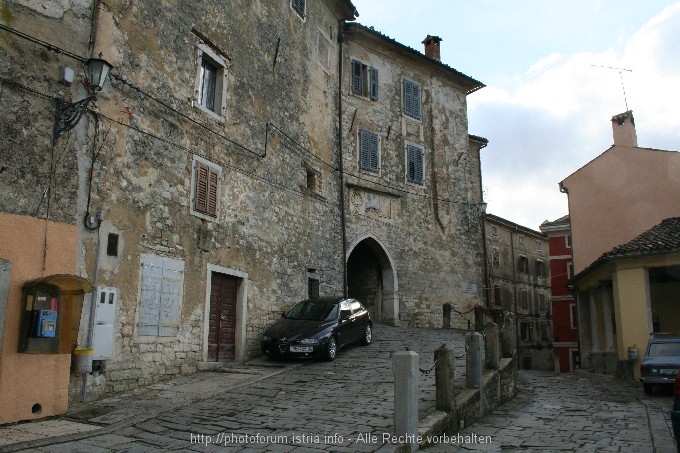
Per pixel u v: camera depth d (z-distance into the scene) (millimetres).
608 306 19047
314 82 19188
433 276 23016
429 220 23469
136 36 11062
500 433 8203
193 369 11664
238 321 13547
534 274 38562
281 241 15844
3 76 8305
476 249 25250
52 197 8766
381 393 9281
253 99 15133
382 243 21375
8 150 8227
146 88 11203
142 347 10398
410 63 24203
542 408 10586
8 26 8477
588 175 24766
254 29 15578
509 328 12719
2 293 7773
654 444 7492
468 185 25672
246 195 14305
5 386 7605
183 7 12602
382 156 22250
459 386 9602
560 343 34562
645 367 12695
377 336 17469
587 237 24266
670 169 22891
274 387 10062
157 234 11070
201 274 12258
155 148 11273
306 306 14539
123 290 10070
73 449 6254
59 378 8266
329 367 12203
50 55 9047
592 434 8172
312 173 18453
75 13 9633
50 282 8094
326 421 7488
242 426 7285
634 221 23266
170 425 7367
